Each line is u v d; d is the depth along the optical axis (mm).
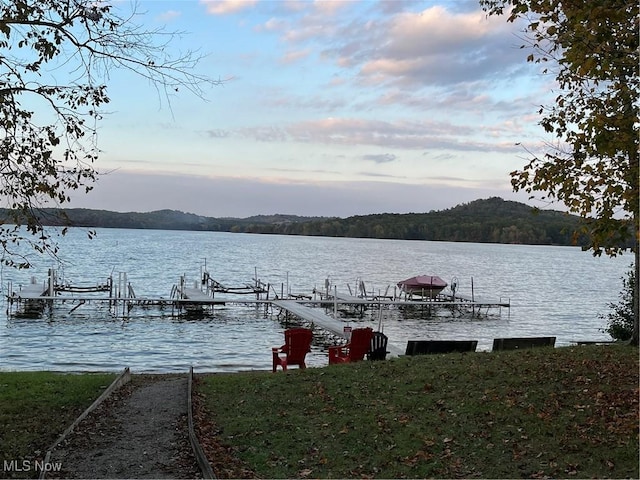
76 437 8367
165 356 22844
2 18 8047
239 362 21625
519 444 7449
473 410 8852
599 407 8359
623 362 11188
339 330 27281
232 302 36844
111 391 11703
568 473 6465
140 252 106812
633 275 17594
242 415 9688
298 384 11555
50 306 36625
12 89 8344
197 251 118438
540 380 10070
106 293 44156
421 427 8383
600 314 41562
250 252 122000
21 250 81875
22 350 23781
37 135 8820
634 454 6707
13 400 10602
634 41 7648
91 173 9203
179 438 8344
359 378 11562
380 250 151625
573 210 8219
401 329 33344
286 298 44625
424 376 11164
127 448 7875
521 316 40500
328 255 118000
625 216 8297
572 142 8602
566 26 8516
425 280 45000
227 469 7090
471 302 41625
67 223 8953
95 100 9070
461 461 7121
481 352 14461
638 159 7684
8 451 7746
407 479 6688
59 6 8719
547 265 111500
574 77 9312
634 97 8195
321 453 7668
